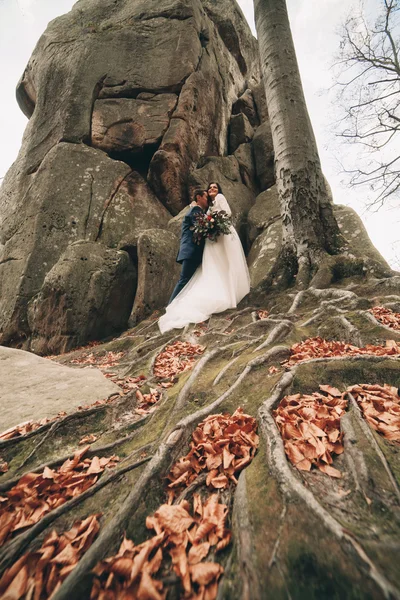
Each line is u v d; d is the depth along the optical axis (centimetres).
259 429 170
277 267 613
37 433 221
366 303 384
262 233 923
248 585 92
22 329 715
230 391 222
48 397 276
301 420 170
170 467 158
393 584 82
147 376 349
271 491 123
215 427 181
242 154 1226
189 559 111
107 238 866
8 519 146
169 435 178
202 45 1235
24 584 111
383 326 290
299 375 217
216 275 579
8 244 842
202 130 1105
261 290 592
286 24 687
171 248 815
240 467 151
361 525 103
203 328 507
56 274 670
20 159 1088
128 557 112
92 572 108
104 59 1076
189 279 632
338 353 260
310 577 90
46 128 1038
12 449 208
